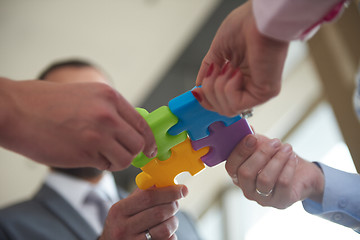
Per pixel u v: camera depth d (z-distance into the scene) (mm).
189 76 2729
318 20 342
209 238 3762
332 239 2074
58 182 1078
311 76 2574
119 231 634
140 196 612
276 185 548
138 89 2854
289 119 2842
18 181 3119
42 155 442
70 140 429
